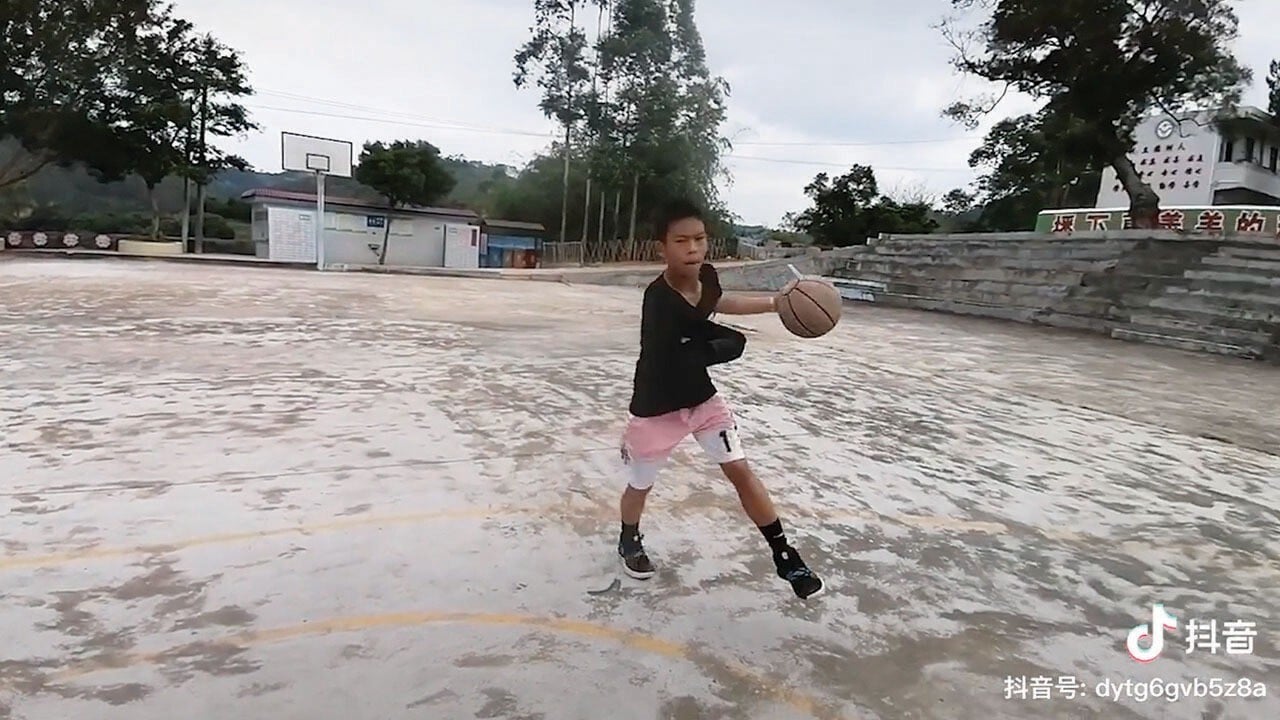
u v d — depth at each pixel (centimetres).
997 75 2153
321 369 710
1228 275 1433
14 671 222
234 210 4028
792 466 474
